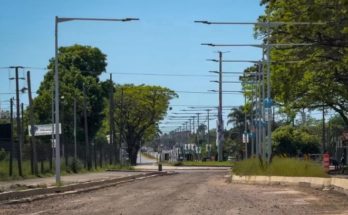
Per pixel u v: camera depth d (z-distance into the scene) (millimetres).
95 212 24750
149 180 59219
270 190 39562
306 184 43812
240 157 125438
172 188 43156
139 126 142750
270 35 46750
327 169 60500
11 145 54000
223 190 39938
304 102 68000
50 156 64062
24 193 34062
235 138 188000
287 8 40500
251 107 89188
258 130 74375
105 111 120812
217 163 115938
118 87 141375
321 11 35594
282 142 123375
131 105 138750
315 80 57750
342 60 43375
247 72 84812
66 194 36500
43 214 24062
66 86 108188
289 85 57906
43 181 47312
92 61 117312
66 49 117188
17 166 55812
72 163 72375
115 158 103688
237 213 23578
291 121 126562
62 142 75812
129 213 24109
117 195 35750
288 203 28500
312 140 126562
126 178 58688
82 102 108562
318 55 44062
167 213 23875
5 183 43781
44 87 112438
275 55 56656
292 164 50062
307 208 25844
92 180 50375
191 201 30016
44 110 106500
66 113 106312
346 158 88062
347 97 62625
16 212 25031
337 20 35844
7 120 112625
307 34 40969
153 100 141500
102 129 140250
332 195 34156
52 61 114312
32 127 58688
